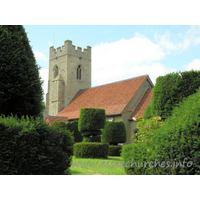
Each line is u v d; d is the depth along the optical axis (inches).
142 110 1028.5
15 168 231.5
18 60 300.4
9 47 298.5
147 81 1191.6
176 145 223.5
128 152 300.7
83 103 1402.6
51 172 267.3
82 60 1718.8
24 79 302.5
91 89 1514.5
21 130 240.5
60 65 1681.8
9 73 292.5
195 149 210.8
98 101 1283.2
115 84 1332.4
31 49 342.3
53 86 1651.1
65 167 287.9
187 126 216.5
